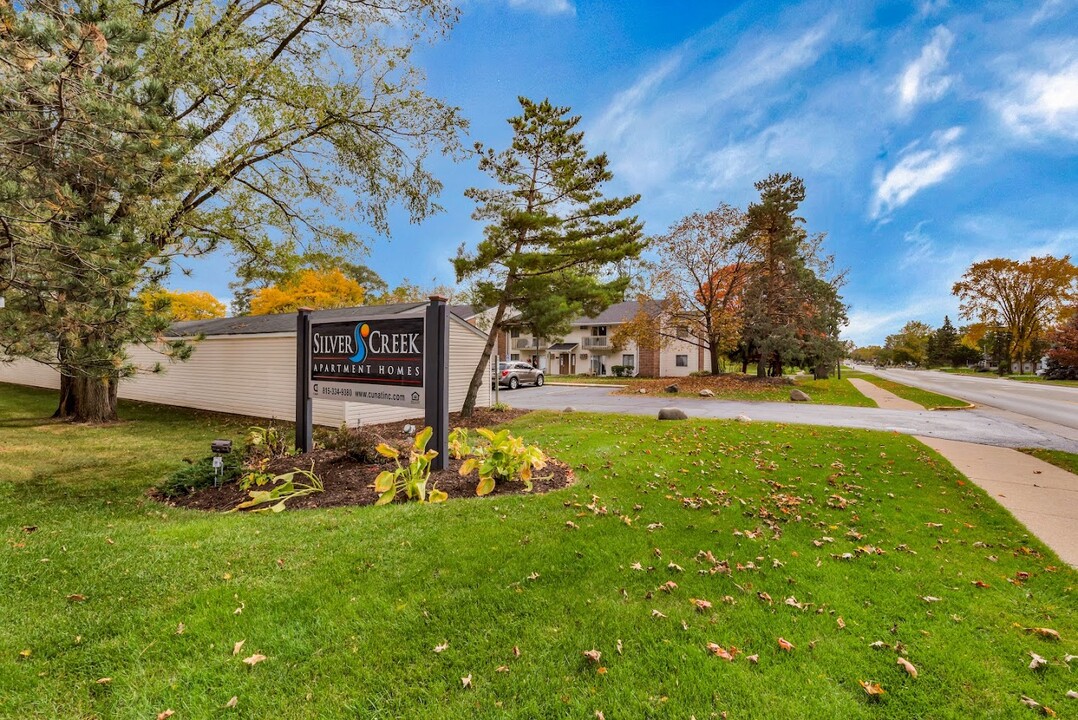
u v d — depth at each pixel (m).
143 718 1.90
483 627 2.52
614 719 1.92
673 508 4.54
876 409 14.10
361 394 6.43
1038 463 6.64
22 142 4.36
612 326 38.81
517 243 11.09
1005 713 1.96
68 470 6.64
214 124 9.41
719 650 2.34
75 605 2.69
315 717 1.92
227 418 12.20
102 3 4.52
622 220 11.02
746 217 22.70
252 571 3.11
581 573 3.12
